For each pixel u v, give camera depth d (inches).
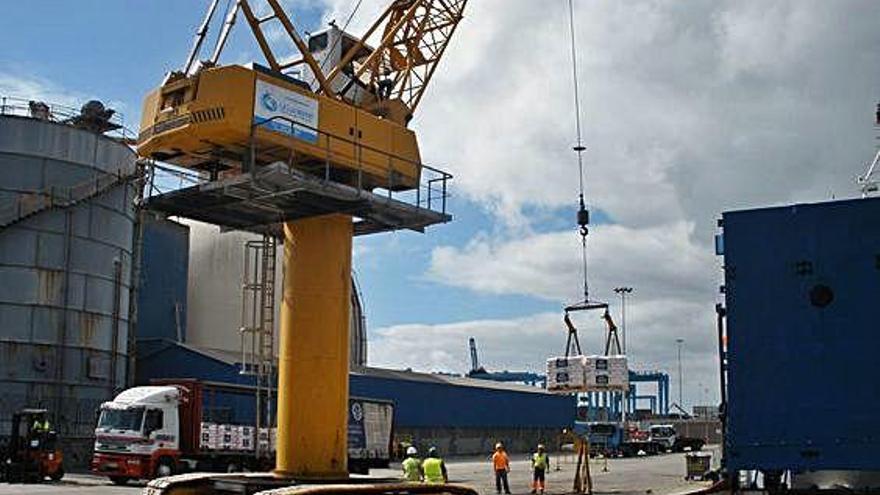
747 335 552.1
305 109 709.3
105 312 1985.7
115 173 2016.5
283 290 697.6
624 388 2047.2
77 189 1935.3
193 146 698.2
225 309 2928.2
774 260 553.0
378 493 581.0
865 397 528.7
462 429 3041.3
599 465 2423.7
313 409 666.2
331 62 920.9
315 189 664.4
